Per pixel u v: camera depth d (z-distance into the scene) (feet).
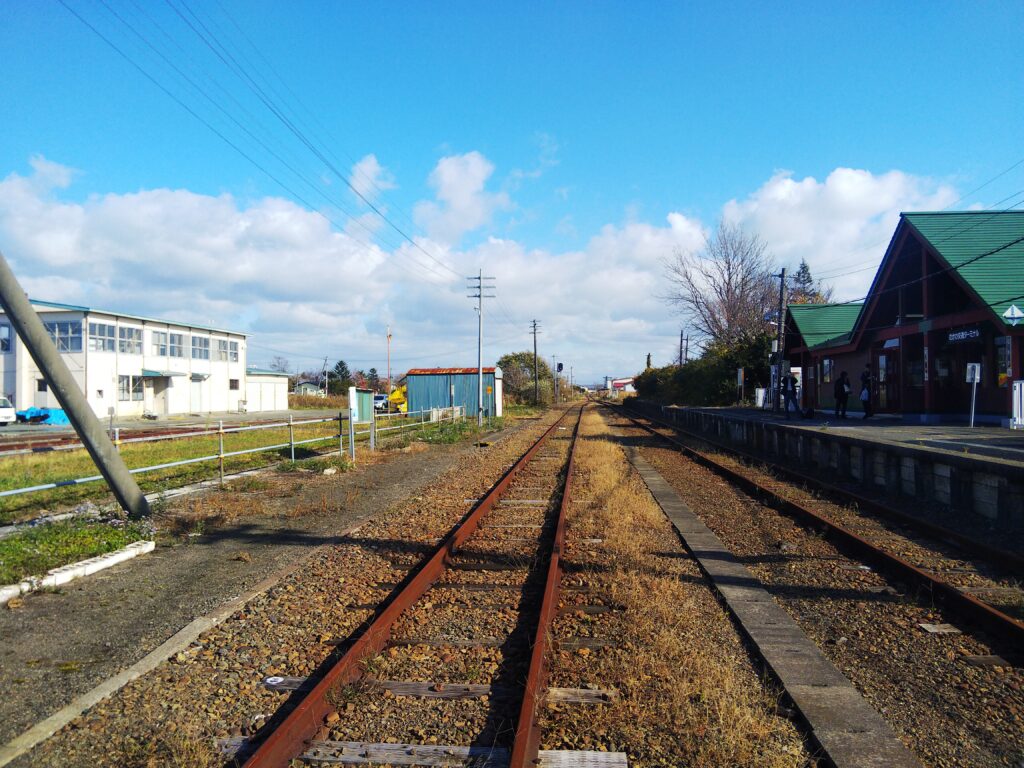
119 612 19.60
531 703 13.14
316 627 18.63
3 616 19.17
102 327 143.74
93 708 13.92
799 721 13.61
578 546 27.43
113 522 28.68
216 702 14.25
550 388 292.40
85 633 17.94
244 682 15.26
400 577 23.32
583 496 39.73
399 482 47.09
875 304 84.58
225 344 184.55
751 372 144.77
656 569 24.27
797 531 30.81
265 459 57.88
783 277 104.22
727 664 16.22
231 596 21.09
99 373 142.51
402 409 155.84
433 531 30.60
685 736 12.67
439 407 146.20
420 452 68.95
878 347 91.66
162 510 33.58
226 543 28.27
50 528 26.91
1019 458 36.60
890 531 30.81
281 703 14.29
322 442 73.97
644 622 18.43
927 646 17.40
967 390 74.33
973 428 59.62
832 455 52.85
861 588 22.26
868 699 14.48
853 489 44.24
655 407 163.94
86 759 12.05
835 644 17.58
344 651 16.83
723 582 22.88
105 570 23.94
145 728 13.15
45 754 12.17
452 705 14.02
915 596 21.29
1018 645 17.19
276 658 16.55
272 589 21.99
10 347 137.80
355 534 29.94
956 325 66.95
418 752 12.19
